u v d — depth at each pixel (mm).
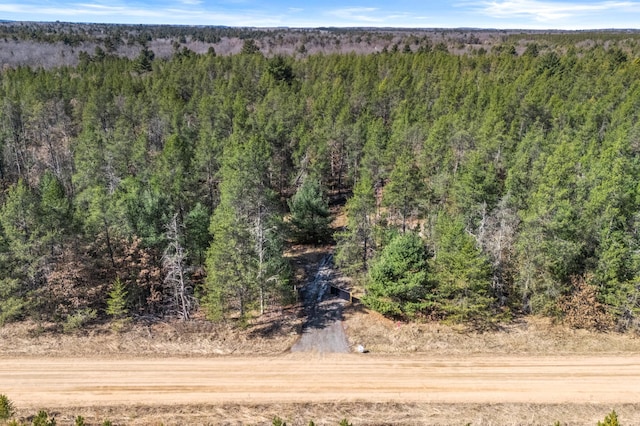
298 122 72375
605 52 123125
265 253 38906
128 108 76688
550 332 36719
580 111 63688
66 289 35688
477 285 35812
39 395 29594
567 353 34375
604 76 84562
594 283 36625
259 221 38969
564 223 35000
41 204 35812
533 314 39031
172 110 72250
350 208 40969
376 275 37719
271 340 36062
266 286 37406
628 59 117500
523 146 53094
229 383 31141
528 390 30688
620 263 35375
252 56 114000
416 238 38812
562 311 37250
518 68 98938
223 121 68750
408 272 36781
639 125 54500
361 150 62938
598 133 60188
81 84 85750
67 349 34219
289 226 53469
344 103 74062
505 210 39938
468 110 67250
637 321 35781
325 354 34438
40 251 35281
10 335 35594
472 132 58531
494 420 28062
